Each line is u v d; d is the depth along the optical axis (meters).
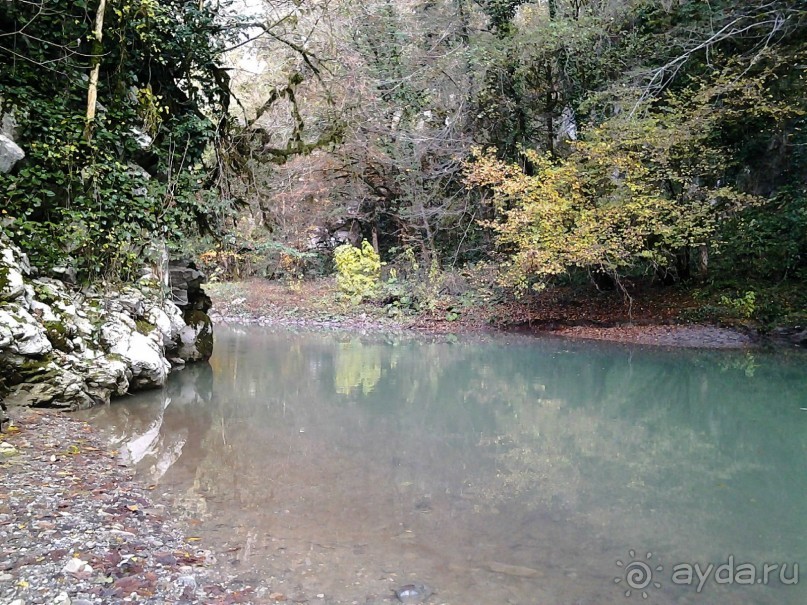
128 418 6.50
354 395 8.48
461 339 14.42
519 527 3.97
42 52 7.47
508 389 9.15
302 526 3.85
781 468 5.41
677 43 13.95
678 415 7.60
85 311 7.16
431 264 18.17
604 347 12.77
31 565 2.88
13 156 6.84
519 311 15.91
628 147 13.02
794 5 12.48
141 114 8.66
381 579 3.17
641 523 4.09
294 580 3.11
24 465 4.43
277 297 20.27
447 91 17.30
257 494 4.41
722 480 5.06
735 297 13.67
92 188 7.63
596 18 14.87
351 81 14.13
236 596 2.88
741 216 13.91
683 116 12.91
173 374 9.50
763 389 8.98
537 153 15.30
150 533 3.53
